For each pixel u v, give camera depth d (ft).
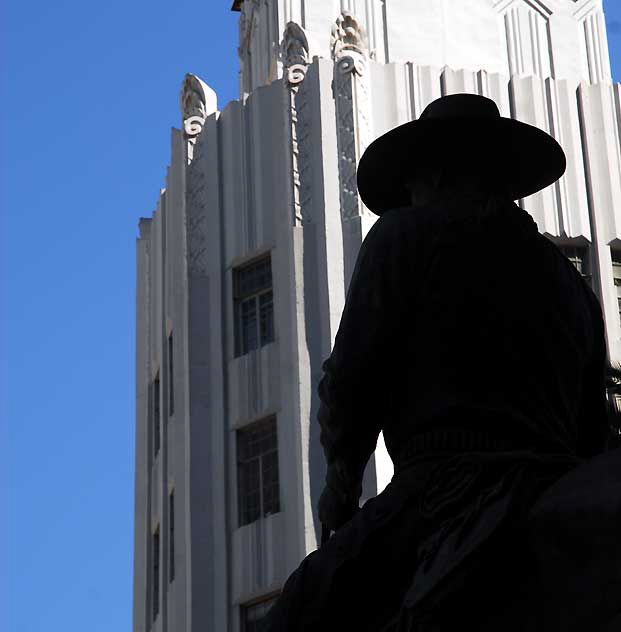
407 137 13.19
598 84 115.96
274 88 111.45
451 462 11.84
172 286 112.57
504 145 13.20
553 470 11.64
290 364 102.99
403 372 12.44
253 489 102.32
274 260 107.14
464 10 123.03
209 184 111.86
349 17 111.96
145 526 117.70
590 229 112.57
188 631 99.35
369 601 12.22
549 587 10.77
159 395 120.67
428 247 12.48
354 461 12.54
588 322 12.94
